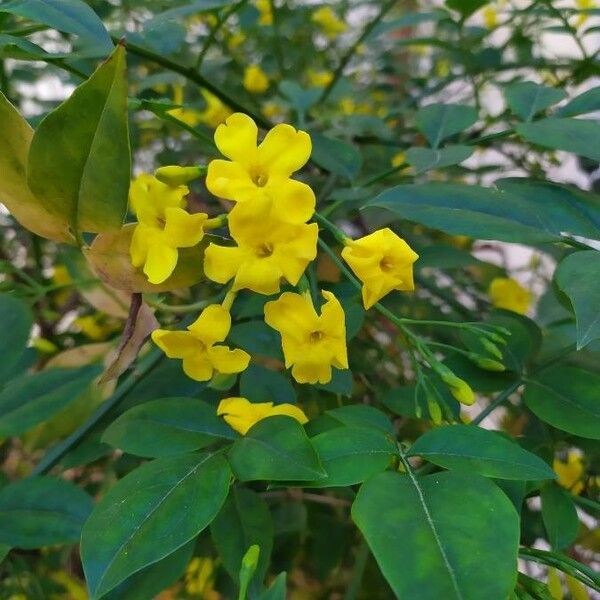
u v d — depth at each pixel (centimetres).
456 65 28
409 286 13
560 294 13
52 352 21
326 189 19
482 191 13
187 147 22
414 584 8
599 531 19
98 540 10
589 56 23
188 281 12
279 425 11
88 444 15
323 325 12
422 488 9
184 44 23
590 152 13
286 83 22
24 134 12
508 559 8
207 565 18
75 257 18
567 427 12
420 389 14
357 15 35
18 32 15
